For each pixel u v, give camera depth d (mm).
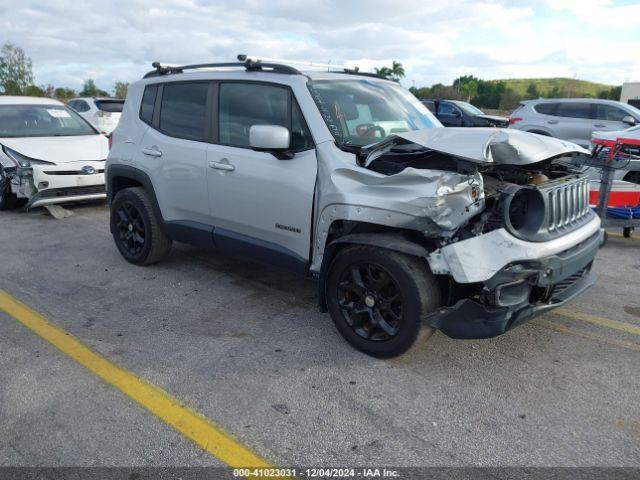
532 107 15414
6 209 8406
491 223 3186
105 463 2680
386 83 4777
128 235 5613
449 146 3289
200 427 2951
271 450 2770
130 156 5305
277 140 3684
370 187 3430
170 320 4301
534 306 3258
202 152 4574
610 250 6160
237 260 5785
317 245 3828
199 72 4797
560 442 2818
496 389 3305
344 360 3648
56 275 5355
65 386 3344
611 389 3305
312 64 4840
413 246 3252
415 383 3367
